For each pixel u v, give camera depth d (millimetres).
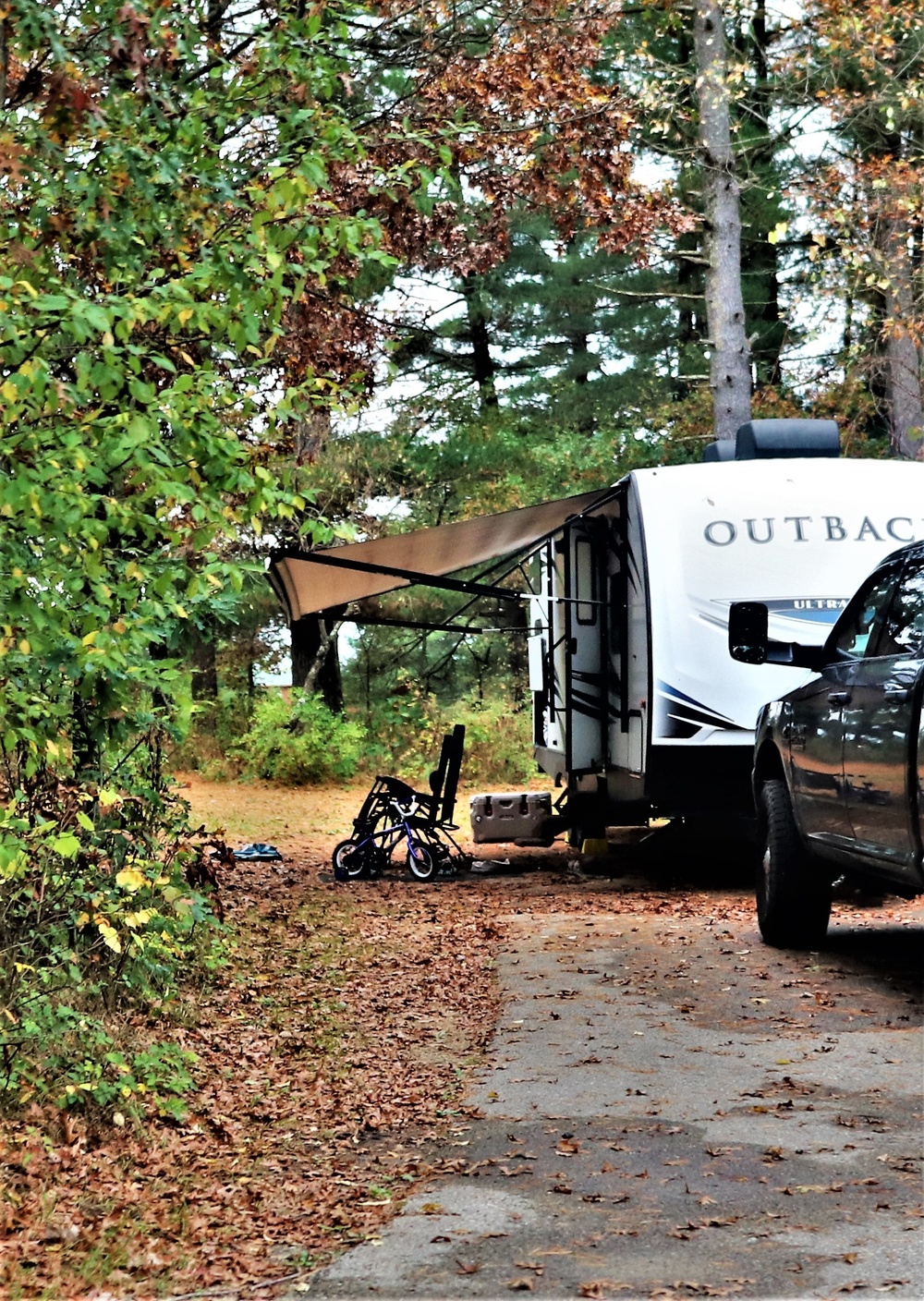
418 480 29328
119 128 6039
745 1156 5445
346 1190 5301
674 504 12820
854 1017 7625
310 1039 7699
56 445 5395
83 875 7012
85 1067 6180
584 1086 6520
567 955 9734
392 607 29625
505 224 14367
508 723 27031
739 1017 7730
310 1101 6539
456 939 10688
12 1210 5016
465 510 28891
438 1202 5105
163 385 7070
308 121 6676
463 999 8578
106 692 5934
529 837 16469
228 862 8164
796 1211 4859
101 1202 5215
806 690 9227
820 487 12828
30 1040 6387
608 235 15203
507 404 33750
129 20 5488
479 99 12945
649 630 12719
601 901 12633
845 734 8320
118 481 5945
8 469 5461
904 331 20391
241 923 11383
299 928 11227
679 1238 4656
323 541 6047
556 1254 4570
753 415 27125
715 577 12672
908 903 11719
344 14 7238
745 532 12711
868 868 8172
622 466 30438
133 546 6270
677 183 29141
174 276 6480
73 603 5621
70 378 6328
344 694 33750
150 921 7965
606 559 14516
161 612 5922
